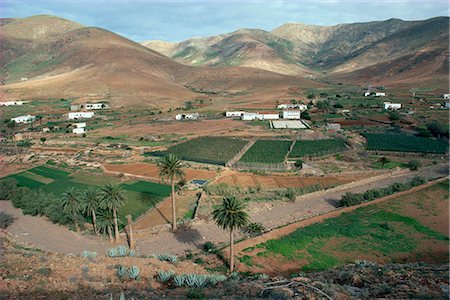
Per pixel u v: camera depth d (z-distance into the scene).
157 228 73.81
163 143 156.00
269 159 127.06
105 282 36.66
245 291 35.19
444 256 59.09
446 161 126.12
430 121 185.00
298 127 187.25
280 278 42.16
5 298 30.19
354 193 93.19
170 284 38.72
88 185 101.38
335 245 62.25
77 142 160.75
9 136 178.38
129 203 87.62
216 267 53.00
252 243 61.28
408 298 33.66
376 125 187.00
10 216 79.00
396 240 64.56
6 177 110.44
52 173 115.12
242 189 98.06
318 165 121.62
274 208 86.00
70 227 74.94
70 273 37.69
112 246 65.88
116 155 137.25
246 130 182.25
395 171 113.44
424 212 78.50
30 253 42.75
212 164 123.94
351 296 33.88
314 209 85.00
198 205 85.19
